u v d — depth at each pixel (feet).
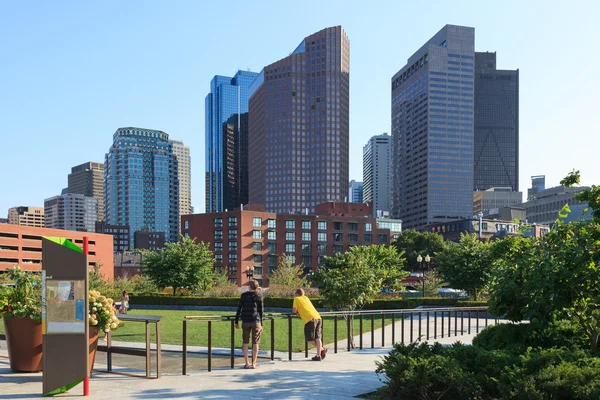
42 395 26.35
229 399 24.63
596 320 32.30
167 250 170.71
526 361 24.40
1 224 275.18
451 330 71.15
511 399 21.97
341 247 409.49
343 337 61.98
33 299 32.83
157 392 26.50
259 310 35.76
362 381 29.53
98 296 32.42
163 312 123.03
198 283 169.27
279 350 48.83
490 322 86.53
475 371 25.14
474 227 536.83
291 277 215.92
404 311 51.96
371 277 57.16
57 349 26.30
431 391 23.71
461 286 125.59
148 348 31.09
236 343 55.21
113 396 25.63
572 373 22.17
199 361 40.70
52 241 26.73
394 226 529.45
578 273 30.45
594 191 32.89
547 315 33.63
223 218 384.68
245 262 376.27
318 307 127.54
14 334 32.45
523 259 33.19
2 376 31.48
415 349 27.63
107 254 345.10
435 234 374.63
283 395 25.55
